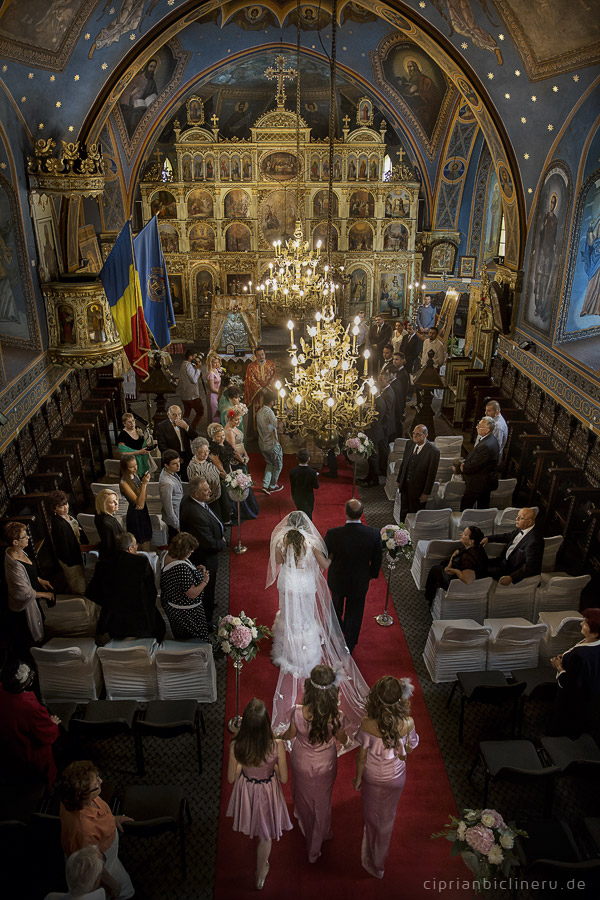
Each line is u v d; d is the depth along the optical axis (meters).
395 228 22.30
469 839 4.62
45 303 11.88
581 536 10.51
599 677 6.22
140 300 11.77
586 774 5.78
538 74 11.09
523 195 13.57
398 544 8.09
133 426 10.94
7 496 9.75
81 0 9.52
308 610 7.54
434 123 19.78
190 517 8.06
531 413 13.73
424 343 16.92
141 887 5.53
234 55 18.22
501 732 7.18
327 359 8.88
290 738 5.46
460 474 10.89
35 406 11.36
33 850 5.64
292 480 9.80
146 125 19.67
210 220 22.31
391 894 5.49
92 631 8.05
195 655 7.11
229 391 11.38
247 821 5.25
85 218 20.12
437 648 7.68
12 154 10.38
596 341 12.31
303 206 22.16
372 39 17.20
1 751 5.89
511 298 14.62
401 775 5.27
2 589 8.54
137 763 6.55
